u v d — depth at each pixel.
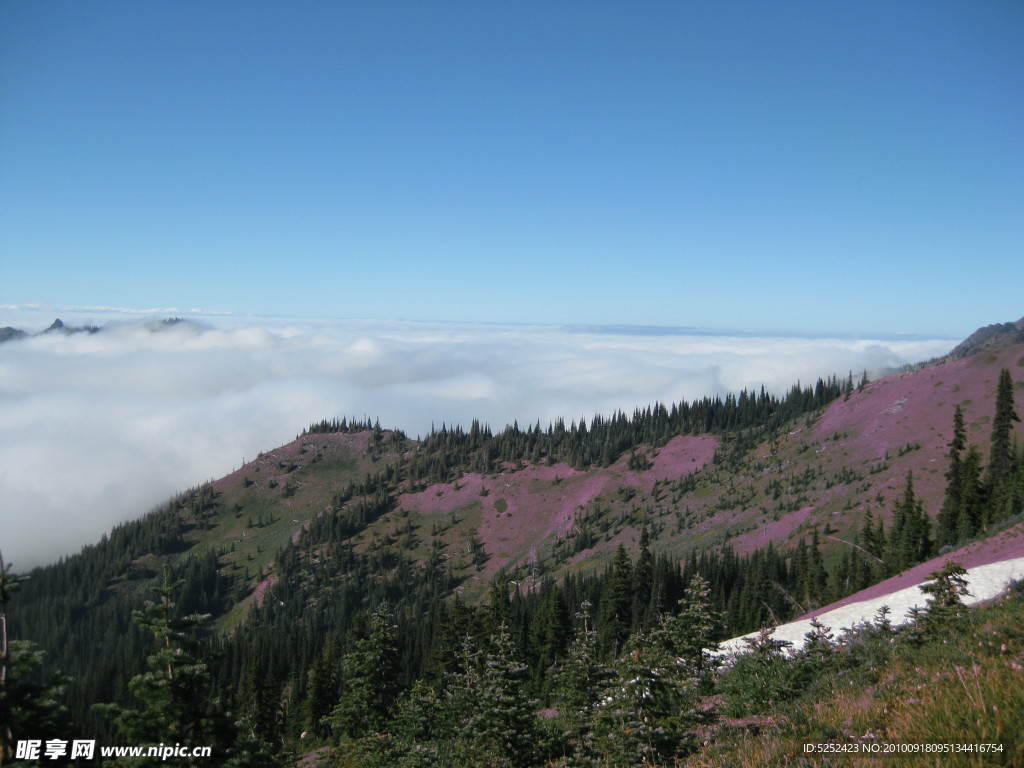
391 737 22.17
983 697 8.02
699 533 136.75
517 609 88.31
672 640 23.36
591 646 21.36
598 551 159.25
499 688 16.89
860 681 12.08
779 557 91.19
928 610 15.73
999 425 75.69
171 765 13.17
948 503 80.19
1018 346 139.12
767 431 192.62
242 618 181.12
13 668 11.98
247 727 15.64
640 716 13.14
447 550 198.50
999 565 32.84
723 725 12.98
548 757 16.41
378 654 26.58
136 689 13.68
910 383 155.00
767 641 16.33
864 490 113.62
